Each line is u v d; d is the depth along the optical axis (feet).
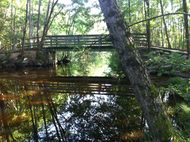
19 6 113.39
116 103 26.66
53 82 42.37
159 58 29.78
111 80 40.52
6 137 19.35
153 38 99.04
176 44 93.50
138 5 54.44
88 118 22.41
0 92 34.94
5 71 58.85
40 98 31.60
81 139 18.08
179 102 21.12
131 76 11.81
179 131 14.96
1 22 96.22
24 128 21.12
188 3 48.96
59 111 25.50
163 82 26.00
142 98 11.63
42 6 123.13
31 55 69.62
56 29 130.52
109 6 11.89
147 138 15.66
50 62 69.00
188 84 21.35
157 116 11.48
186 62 26.76
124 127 19.53
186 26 37.37
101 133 18.90
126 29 11.98
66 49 71.10
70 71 59.88
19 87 38.50
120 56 11.98
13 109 26.84
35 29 121.70
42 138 18.85
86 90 35.09
